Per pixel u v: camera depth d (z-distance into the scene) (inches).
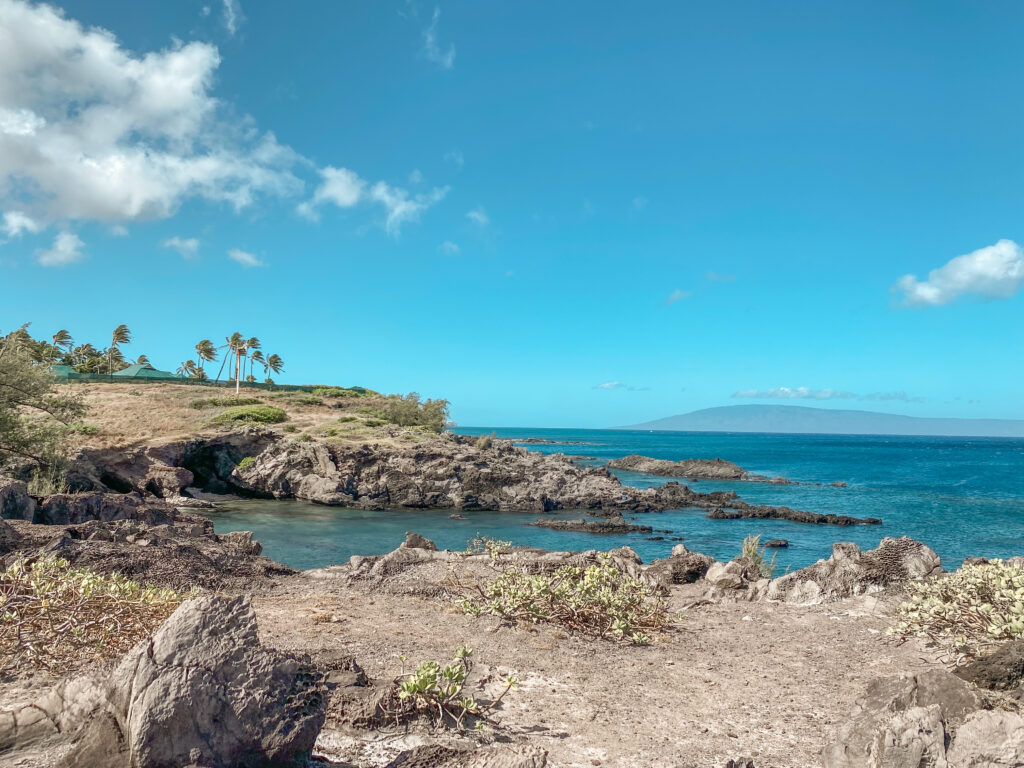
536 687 319.0
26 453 1201.4
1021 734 178.1
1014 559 436.8
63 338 3991.1
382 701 257.6
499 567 587.2
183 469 1878.7
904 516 1840.6
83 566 457.1
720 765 236.5
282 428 2327.8
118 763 163.5
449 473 2014.0
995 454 5876.0
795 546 1375.5
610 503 2054.6
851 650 400.5
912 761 183.8
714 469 3228.3
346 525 1531.7
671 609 504.1
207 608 185.8
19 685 249.8
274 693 182.4
